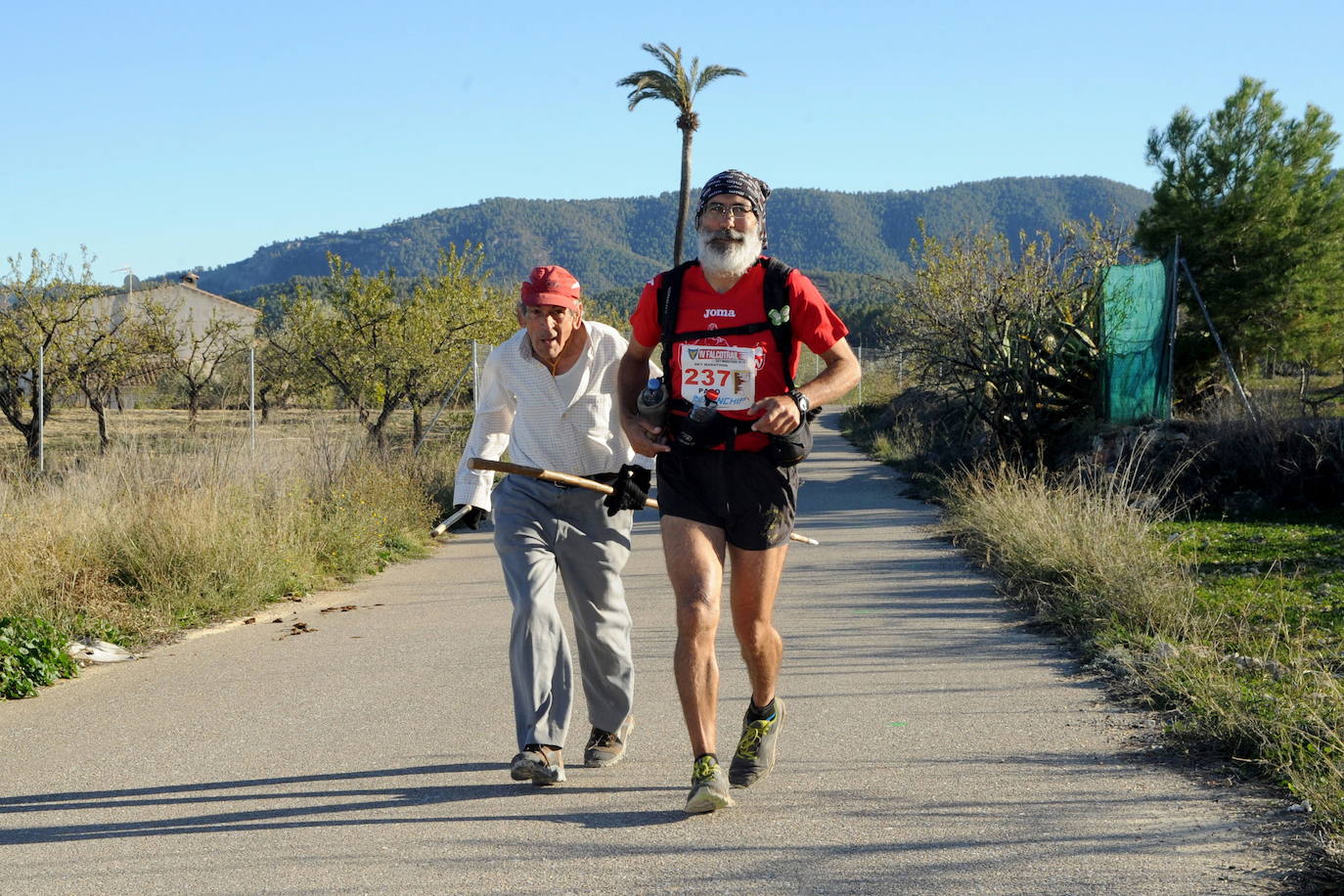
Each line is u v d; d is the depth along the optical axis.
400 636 7.71
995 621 7.43
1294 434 11.95
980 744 4.79
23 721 5.76
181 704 5.98
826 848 3.68
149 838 3.94
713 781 3.95
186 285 51.78
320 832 3.95
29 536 8.78
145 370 25.89
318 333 22.27
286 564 9.72
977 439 18.23
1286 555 8.97
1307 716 4.51
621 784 4.40
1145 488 11.95
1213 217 18.00
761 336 4.06
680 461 4.12
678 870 3.54
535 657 4.41
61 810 4.29
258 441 14.29
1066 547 8.23
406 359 21.61
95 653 7.27
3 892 3.51
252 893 3.45
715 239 4.01
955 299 17.44
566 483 4.56
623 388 4.37
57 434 27.58
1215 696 4.96
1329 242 17.95
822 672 6.18
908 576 9.24
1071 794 4.12
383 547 11.94
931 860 3.55
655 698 5.72
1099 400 15.07
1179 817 3.86
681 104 34.22
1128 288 14.92
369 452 15.28
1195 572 8.19
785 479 4.12
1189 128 18.55
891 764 4.55
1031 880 3.38
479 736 5.15
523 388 4.70
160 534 9.05
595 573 4.66
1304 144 18.44
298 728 5.40
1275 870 3.39
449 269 23.59
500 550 4.66
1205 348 17.94
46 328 23.55
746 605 4.18
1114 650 6.12
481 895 3.39
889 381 38.59
